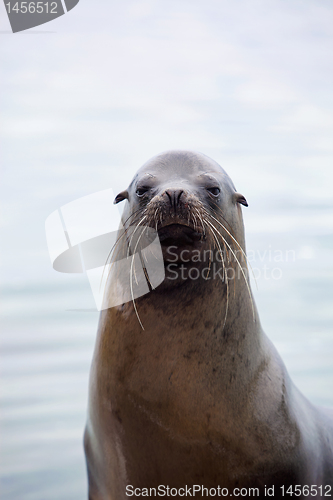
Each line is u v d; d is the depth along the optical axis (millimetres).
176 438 11125
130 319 11438
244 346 11883
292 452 11906
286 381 12859
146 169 12508
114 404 11367
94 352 12312
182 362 11172
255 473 11477
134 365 11250
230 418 11266
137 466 11477
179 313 11328
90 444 12617
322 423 14383
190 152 12906
